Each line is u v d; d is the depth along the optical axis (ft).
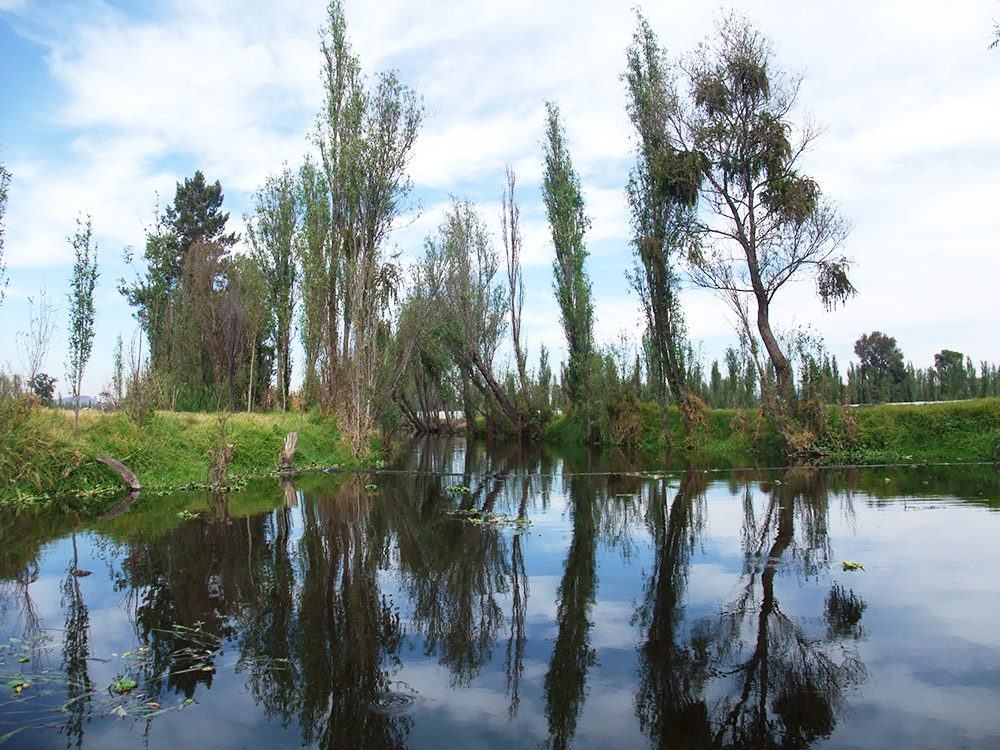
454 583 25.85
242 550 31.68
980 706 14.90
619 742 13.73
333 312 81.56
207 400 96.48
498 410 142.61
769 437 83.82
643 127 92.94
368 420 78.18
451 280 121.19
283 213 103.50
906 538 31.35
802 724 14.28
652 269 94.94
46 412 54.39
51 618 22.06
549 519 39.40
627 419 102.94
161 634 20.56
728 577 25.67
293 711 15.49
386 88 78.33
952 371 124.98
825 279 72.49
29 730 14.57
